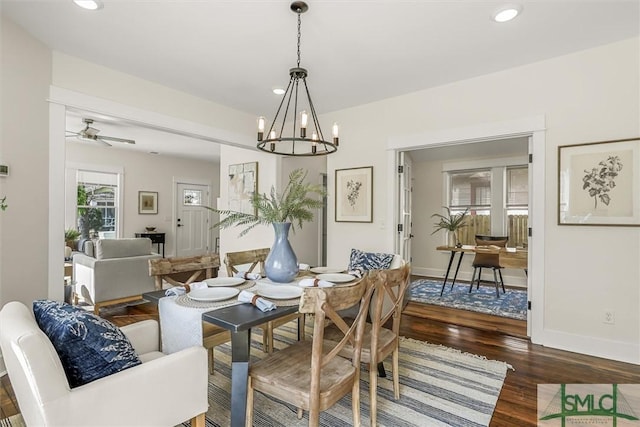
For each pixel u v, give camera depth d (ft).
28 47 8.01
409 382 7.36
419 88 11.41
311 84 11.09
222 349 9.08
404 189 13.33
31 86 8.12
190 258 7.71
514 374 7.72
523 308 13.19
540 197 9.46
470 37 8.14
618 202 8.42
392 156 12.32
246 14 7.20
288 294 6.14
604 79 8.61
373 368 5.72
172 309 5.64
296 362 5.48
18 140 7.85
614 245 8.50
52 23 7.57
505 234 18.56
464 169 19.62
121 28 7.77
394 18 7.31
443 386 7.19
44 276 8.41
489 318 11.96
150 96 10.85
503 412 6.25
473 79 10.57
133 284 13.23
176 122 11.57
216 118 12.96
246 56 9.16
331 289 4.44
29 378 3.41
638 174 8.18
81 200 20.61
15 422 5.80
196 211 27.02
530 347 9.30
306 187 7.34
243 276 7.68
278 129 15.62
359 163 13.20
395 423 5.91
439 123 11.21
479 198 19.47
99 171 21.21
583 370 7.91
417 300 14.42
